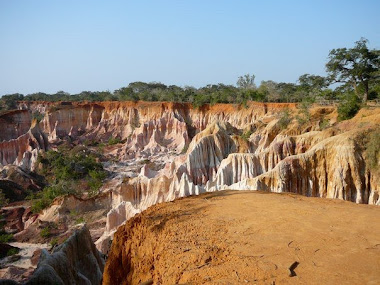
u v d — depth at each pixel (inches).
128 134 4136.3
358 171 1275.8
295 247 471.8
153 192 1820.9
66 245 896.9
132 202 1875.0
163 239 570.6
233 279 398.9
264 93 3735.2
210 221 617.6
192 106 3993.6
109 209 1914.4
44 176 2805.1
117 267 707.4
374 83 2576.3
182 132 3575.3
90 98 5708.7
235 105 3678.6
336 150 1338.6
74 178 2664.9
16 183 2541.8
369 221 566.3
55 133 4148.6
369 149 1290.6
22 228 1972.2
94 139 4163.4
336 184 1293.1
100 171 2785.4
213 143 2091.5
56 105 4667.8
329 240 489.1
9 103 5644.7
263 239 508.7
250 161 1668.3
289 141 1685.5
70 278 798.5
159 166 2886.3
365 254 438.6
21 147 3142.2
